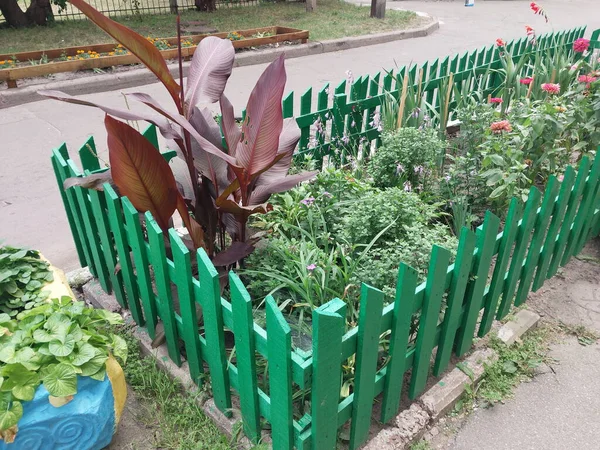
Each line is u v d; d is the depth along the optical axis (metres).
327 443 1.92
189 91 2.42
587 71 5.54
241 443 2.15
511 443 2.27
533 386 2.55
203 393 2.35
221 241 2.89
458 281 2.15
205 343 2.17
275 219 3.11
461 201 3.34
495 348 2.69
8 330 2.10
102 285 3.03
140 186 2.31
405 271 1.79
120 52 8.93
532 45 6.23
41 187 4.61
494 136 3.62
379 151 3.84
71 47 8.81
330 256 2.55
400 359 2.06
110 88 7.82
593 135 3.94
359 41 10.83
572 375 2.61
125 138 2.12
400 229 2.86
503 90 5.27
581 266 3.45
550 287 3.24
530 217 2.46
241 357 1.89
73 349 1.95
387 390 2.09
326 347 1.62
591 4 17.33
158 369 2.55
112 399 2.07
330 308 1.58
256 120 2.43
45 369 1.87
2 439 1.83
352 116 4.33
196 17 13.07
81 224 2.89
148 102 2.07
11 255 2.55
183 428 2.26
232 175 2.64
